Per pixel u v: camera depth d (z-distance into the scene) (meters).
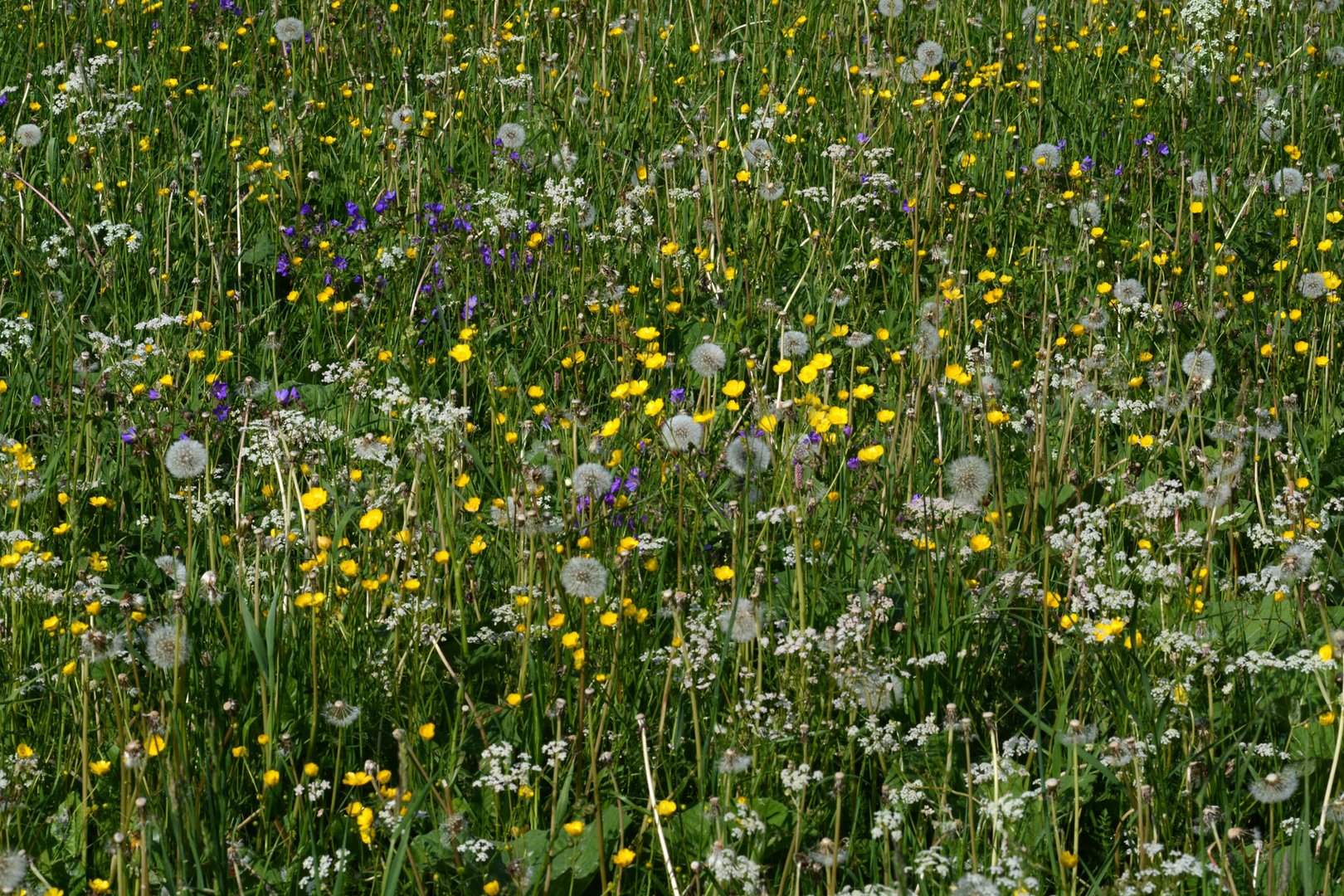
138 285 5.71
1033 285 5.73
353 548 3.86
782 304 5.70
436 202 6.40
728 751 2.89
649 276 5.88
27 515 4.16
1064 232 6.10
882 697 3.22
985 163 6.79
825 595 3.75
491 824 3.16
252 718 3.36
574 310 5.46
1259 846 2.90
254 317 5.58
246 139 6.92
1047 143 7.05
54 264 5.44
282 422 4.18
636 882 2.99
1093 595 3.45
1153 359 5.19
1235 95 7.20
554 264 5.71
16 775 3.07
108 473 4.54
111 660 3.20
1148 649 3.48
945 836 2.92
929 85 7.24
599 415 5.02
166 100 6.99
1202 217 6.26
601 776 3.18
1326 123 7.16
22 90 7.39
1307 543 3.64
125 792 2.90
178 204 6.20
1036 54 7.82
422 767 3.25
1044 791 2.93
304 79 7.64
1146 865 2.97
